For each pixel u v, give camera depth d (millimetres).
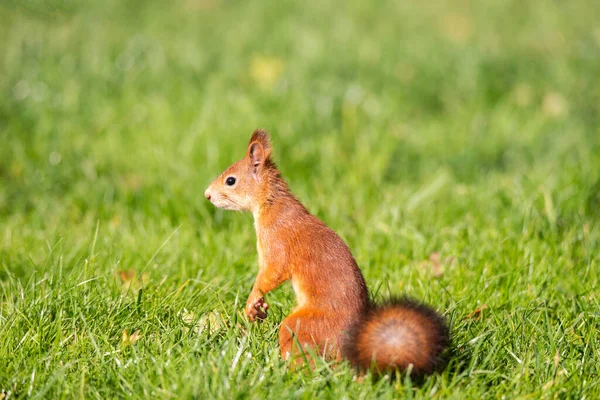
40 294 7703
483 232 9820
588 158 12078
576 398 6250
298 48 20172
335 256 6965
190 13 24766
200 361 6309
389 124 14891
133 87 16562
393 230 10008
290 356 6469
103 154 13188
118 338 7180
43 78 16844
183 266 8727
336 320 6695
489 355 6637
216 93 16000
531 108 16281
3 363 6633
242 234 10086
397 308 6270
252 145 7543
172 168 12258
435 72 18078
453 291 8250
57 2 15195
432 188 11695
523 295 8156
